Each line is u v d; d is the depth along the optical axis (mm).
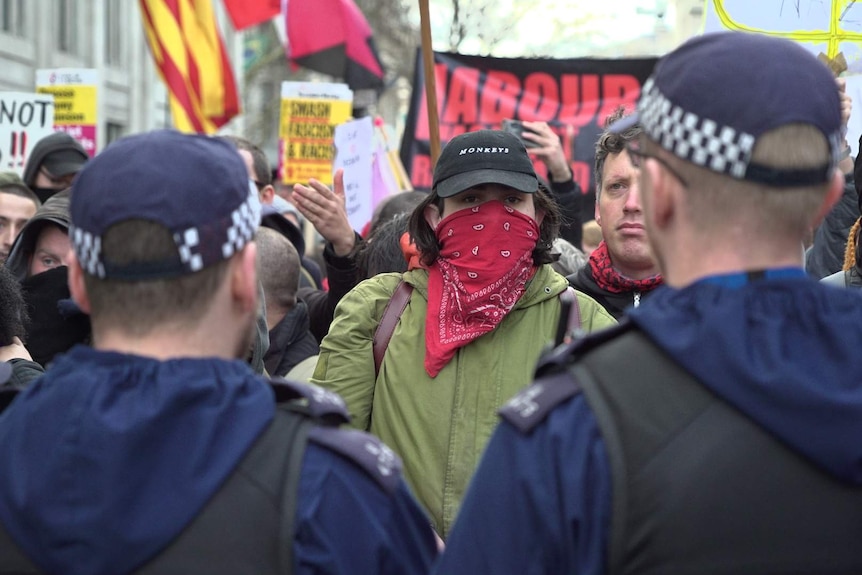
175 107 8141
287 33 8031
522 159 2902
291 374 3727
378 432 2838
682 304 1501
